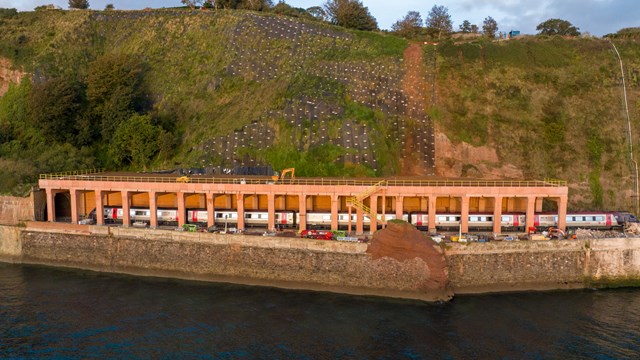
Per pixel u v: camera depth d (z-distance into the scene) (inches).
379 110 3521.2
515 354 1644.9
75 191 2711.6
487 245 2217.0
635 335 1779.0
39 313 1952.5
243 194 2551.7
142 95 4010.8
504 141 3312.0
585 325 1859.0
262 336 1759.4
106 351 1652.3
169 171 3184.1
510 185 2546.8
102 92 3779.5
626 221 2561.5
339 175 3100.4
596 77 3646.7
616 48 3880.4
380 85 3720.5
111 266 2486.5
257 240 2311.8
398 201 2472.9
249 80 3946.9
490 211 2637.8
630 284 2257.6
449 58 3919.8
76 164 3430.1
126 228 2513.5
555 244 2245.3
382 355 1632.6
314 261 2228.1
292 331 1798.7
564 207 2481.5
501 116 3447.3
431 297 2086.6
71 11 4936.0
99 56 4443.9
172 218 2677.2
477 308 2016.5
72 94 3688.5
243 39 4325.8
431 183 2561.5
